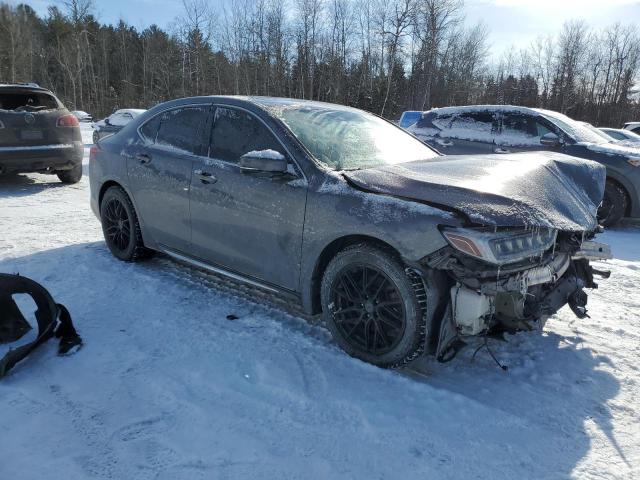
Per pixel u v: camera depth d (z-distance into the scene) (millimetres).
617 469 2238
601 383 2932
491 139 8156
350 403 2650
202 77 46406
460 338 2846
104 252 5113
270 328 3502
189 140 4070
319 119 3777
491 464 2248
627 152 7211
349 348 3125
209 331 3432
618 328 3664
